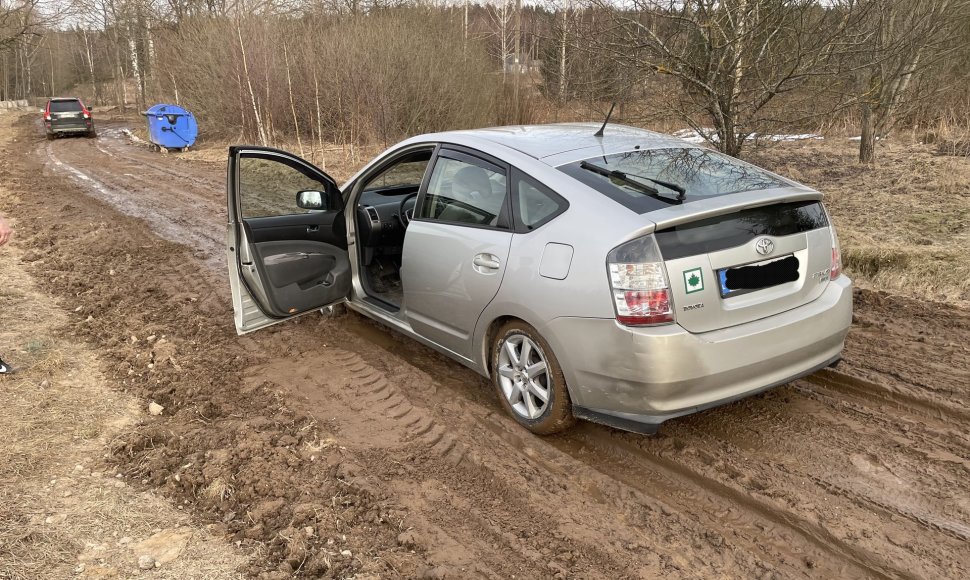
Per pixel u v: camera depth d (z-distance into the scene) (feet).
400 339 16.67
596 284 10.03
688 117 24.75
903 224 23.63
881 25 22.49
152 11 88.38
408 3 62.44
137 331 17.25
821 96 24.53
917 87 36.42
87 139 85.81
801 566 8.78
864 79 26.66
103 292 20.38
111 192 39.75
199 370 14.98
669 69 22.40
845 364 14.28
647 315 9.70
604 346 10.05
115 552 9.20
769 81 22.43
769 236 10.46
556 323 10.63
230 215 13.85
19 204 35.70
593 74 26.32
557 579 8.58
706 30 21.94
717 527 9.56
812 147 40.83
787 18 21.62
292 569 8.87
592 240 10.20
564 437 11.96
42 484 10.70
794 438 11.62
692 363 9.78
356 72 54.80
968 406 12.35
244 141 64.95
